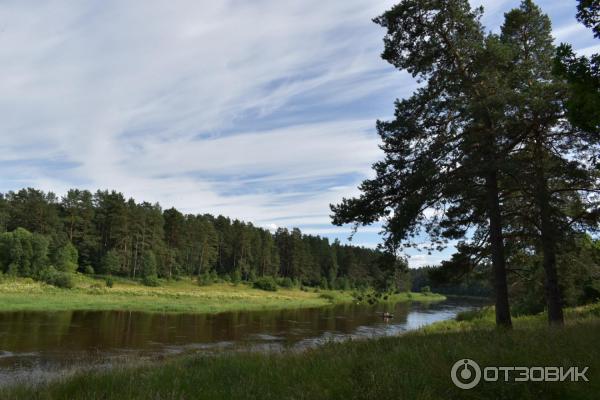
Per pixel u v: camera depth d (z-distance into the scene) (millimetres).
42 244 78062
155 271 97562
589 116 6414
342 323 47625
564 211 15430
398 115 15117
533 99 12797
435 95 14742
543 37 16375
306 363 7730
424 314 60938
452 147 13766
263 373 7199
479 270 17203
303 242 143125
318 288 127562
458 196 14609
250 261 129875
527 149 15125
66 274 73000
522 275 18500
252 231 135250
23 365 20359
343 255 151750
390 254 14641
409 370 6336
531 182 13164
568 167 13898
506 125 13461
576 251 15422
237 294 91938
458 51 14703
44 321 38500
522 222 16000
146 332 35188
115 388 6762
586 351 6691
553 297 14508
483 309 32812
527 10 16922
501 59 13742
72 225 101500
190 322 44969
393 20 15016
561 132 14312
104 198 109875
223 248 131250
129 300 63938
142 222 105750
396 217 14008
